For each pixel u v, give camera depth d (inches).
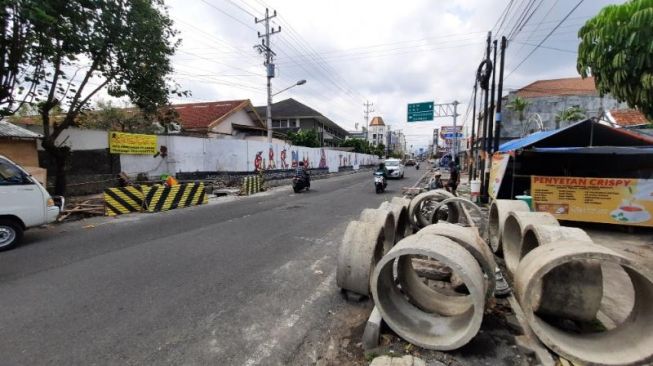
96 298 164.2
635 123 654.5
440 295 164.1
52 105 434.0
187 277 192.9
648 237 289.9
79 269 205.2
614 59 169.3
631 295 161.3
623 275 187.8
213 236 289.6
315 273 200.7
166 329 136.6
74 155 499.5
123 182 527.8
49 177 500.1
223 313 150.6
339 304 160.9
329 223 346.3
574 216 321.4
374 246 163.5
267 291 174.6
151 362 115.1
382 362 111.1
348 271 161.8
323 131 1889.8
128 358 117.1
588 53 187.0
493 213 271.3
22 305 156.2
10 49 362.3
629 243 270.5
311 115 1761.8
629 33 162.9
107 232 305.1
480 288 114.4
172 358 117.5
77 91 455.8
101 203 426.3
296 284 184.1
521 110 1112.8
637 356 106.0
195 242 269.4
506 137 1128.8
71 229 318.7
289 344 127.4
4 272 199.8
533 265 121.0
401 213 275.6
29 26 350.9
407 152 5260.8
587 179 315.6
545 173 455.8
